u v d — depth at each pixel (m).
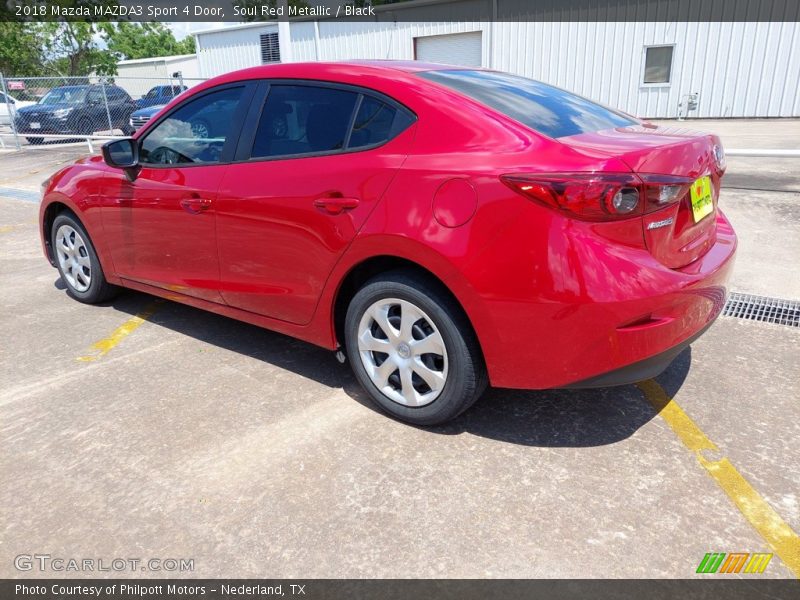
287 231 2.91
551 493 2.34
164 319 4.21
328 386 3.21
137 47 49.81
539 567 1.99
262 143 3.08
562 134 2.53
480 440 2.70
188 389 3.19
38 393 3.18
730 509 2.24
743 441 2.65
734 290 4.39
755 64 15.83
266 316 3.23
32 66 27.50
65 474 2.50
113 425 2.86
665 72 16.66
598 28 16.81
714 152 2.72
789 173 8.50
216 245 3.28
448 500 2.31
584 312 2.22
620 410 2.92
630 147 2.36
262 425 2.84
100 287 4.32
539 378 2.39
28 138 15.60
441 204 2.39
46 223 4.55
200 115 3.38
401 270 2.64
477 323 2.39
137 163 3.61
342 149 2.78
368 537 2.13
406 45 19.44
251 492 2.37
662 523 2.18
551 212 2.21
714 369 3.31
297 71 3.05
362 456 2.59
